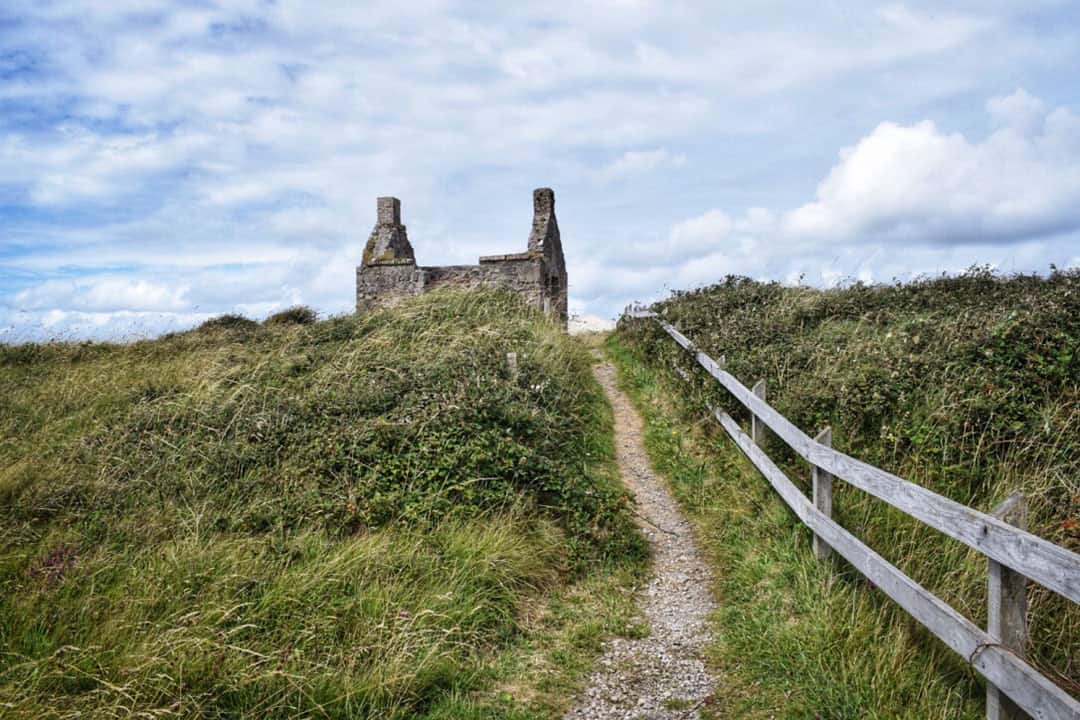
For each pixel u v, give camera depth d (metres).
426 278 21.58
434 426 7.55
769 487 6.89
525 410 8.30
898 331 8.07
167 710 3.57
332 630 4.53
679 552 6.63
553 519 6.72
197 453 7.68
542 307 19.56
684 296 15.45
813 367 8.23
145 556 5.59
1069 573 2.56
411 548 5.59
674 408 10.53
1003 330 6.68
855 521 5.23
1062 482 4.85
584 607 5.56
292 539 5.74
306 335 12.91
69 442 8.50
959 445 5.68
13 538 6.01
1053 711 2.64
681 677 4.57
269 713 3.84
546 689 4.46
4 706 3.56
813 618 4.64
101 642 4.26
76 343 14.89
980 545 3.19
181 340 14.98
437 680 4.38
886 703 3.72
